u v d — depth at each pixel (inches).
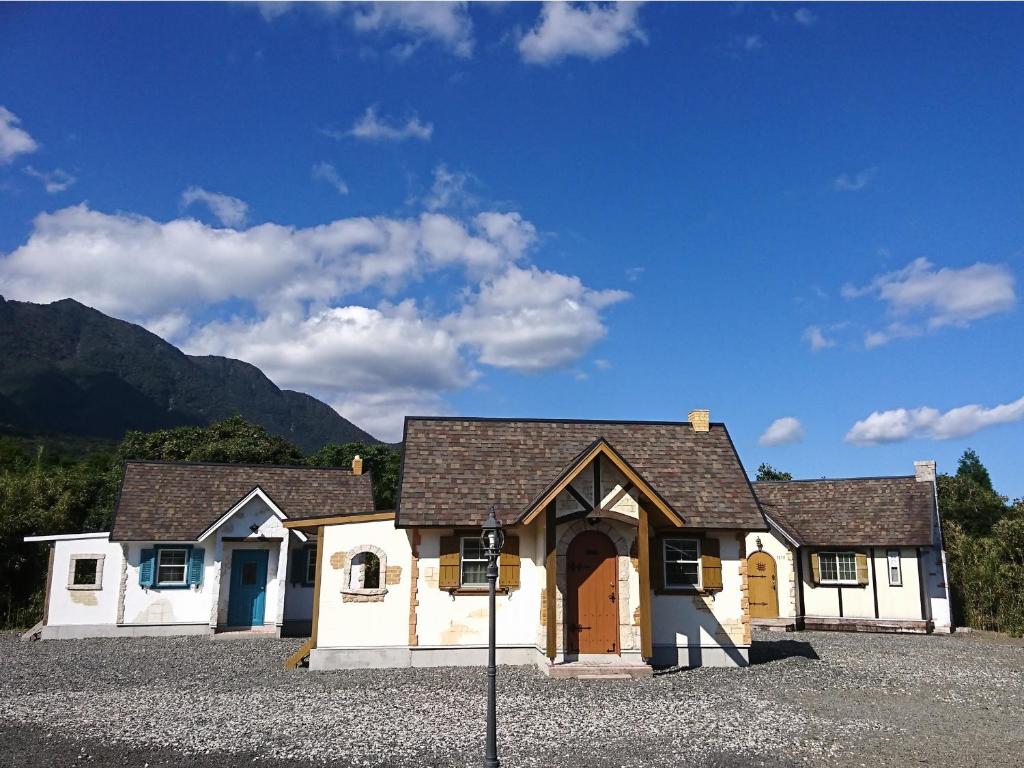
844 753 472.1
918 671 778.2
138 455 1804.9
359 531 780.0
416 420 873.5
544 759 451.5
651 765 443.5
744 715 562.9
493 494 787.4
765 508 1289.4
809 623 1211.2
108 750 461.4
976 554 1299.2
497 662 755.4
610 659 721.0
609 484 740.0
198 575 1038.4
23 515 1194.6
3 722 528.1
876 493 1270.9
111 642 950.4
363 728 515.2
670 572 794.2
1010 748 487.2
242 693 628.1
